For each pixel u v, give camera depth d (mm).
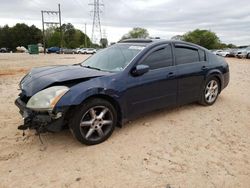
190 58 5512
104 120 4141
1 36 107062
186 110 5773
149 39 5262
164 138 4391
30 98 3793
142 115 5051
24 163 3600
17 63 19672
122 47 5117
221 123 5141
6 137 4355
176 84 5102
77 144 4105
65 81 3865
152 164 3604
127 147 4051
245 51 31859
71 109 3822
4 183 3184
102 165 3562
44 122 3598
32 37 108125
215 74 5984
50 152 3879
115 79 4180
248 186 3193
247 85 9219
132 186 3141
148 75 4602
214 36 98375
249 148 4145
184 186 3150
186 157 3809
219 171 3475
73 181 3225
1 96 7145
